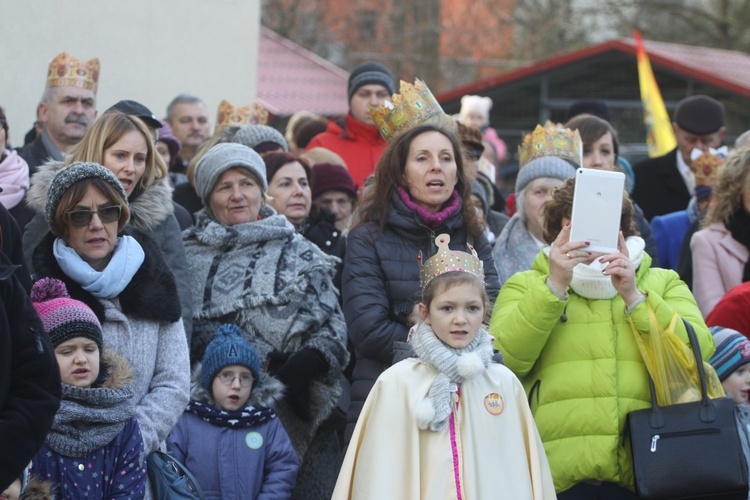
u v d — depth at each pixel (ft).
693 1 112.06
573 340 19.17
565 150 24.86
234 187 22.31
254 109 33.91
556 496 18.19
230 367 20.18
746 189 24.82
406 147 20.81
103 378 16.89
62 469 16.33
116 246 18.24
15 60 36.22
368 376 20.08
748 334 22.84
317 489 22.11
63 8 37.70
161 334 18.35
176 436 19.94
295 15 99.96
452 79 101.50
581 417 18.83
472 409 17.52
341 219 28.02
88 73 26.43
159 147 29.53
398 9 100.83
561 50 104.01
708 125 32.27
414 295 19.61
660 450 18.42
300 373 21.33
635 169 33.55
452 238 20.93
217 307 21.52
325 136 31.99
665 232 29.60
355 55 98.73
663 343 18.92
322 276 22.36
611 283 19.21
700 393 18.88
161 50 41.45
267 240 22.21
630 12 105.09
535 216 24.16
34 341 13.99
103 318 17.58
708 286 25.03
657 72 64.85
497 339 19.17
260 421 20.40
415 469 17.21
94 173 17.89
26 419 13.69
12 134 36.22
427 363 17.75
